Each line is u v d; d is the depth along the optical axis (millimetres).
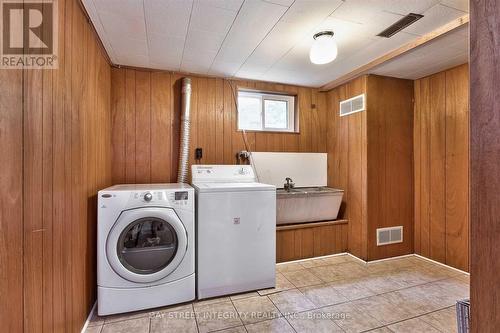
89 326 1740
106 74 2377
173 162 2779
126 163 2619
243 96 3143
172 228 1970
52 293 1201
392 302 2014
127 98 2631
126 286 1871
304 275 2520
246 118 3150
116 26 1876
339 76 2979
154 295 1932
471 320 611
